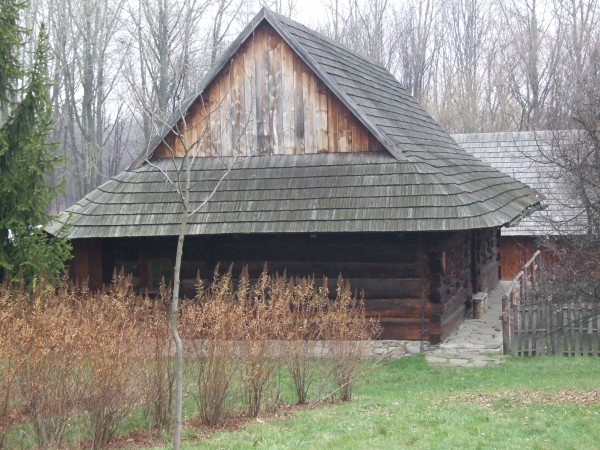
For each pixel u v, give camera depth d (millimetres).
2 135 11406
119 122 37625
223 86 15117
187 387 9406
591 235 10562
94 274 14969
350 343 10531
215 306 9430
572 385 10633
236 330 9344
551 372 11906
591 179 10680
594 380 11047
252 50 14977
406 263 13617
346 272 13867
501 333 14820
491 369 12336
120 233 13859
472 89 44781
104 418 8070
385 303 13695
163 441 8258
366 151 14328
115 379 8164
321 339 12352
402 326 13633
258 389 9219
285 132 14781
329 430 8336
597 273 10891
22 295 9633
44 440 7832
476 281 17344
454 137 29359
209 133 15094
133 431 8641
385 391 11016
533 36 41406
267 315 10062
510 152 26859
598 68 23328
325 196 13594
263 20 14867
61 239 12711
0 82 11664
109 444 8148
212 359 8891
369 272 13773
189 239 14602
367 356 13102
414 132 16734
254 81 14969
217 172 14648
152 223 13906
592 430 8102
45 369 7988
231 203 13906
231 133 15008
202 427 8742
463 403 9547
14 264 11445
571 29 39562
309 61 14508
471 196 13680
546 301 13414
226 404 9062
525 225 24578
